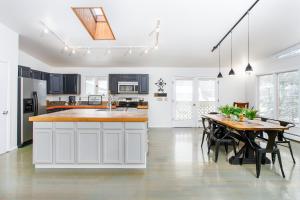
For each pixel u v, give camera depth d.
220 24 4.33
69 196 2.47
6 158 3.89
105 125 3.34
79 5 3.62
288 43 5.09
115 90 7.22
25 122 4.82
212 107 7.86
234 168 3.45
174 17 4.07
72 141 3.35
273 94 6.12
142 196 2.48
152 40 5.21
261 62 6.71
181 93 7.84
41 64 7.01
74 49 5.62
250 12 3.81
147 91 7.30
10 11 3.76
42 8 3.70
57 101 7.47
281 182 2.89
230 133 4.16
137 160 3.36
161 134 6.46
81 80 7.70
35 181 2.89
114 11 3.84
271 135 3.15
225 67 7.77
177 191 2.62
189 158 3.99
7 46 4.32
